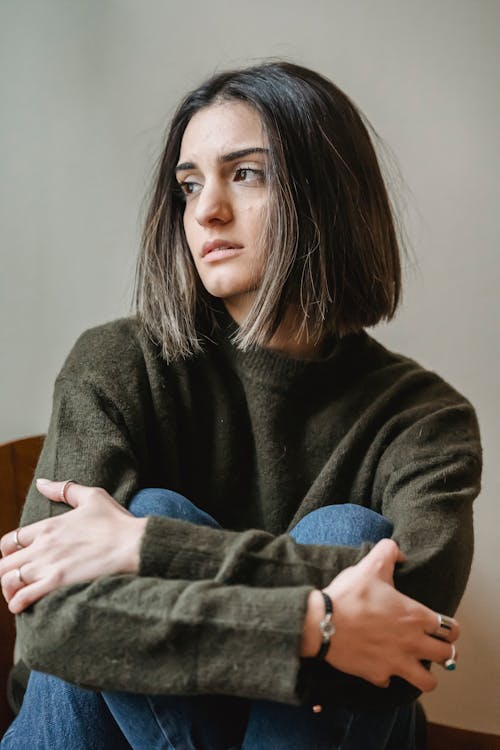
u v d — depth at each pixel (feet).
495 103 4.08
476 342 4.30
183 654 2.02
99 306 4.43
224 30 4.19
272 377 3.00
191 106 2.94
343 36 4.13
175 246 3.09
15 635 3.91
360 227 3.01
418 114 4.15
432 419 2.96
